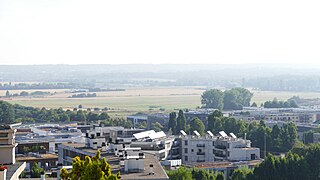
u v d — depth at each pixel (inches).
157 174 7568.9
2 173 4977.9
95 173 5201.8
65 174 5502.0
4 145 6127.0
